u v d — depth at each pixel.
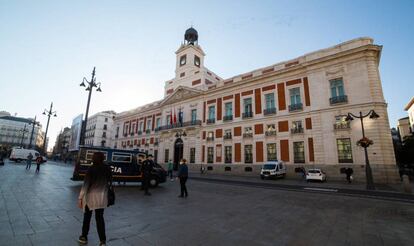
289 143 24.50
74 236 4.40
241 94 30.06
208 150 31.84
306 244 4.55
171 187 13.70
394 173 18.55
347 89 21.78
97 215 3.96
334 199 10.48
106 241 4.25
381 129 19.53
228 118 30.47
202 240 4.56
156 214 6.57
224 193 11.63
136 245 4.13
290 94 25.80
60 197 8.25
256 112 28.00
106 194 4.05
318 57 24.09
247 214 7.02
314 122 23.09
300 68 25.09
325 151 21.91
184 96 36.81
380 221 6.52
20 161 34.72
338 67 22.64
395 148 39.84
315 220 6.50
